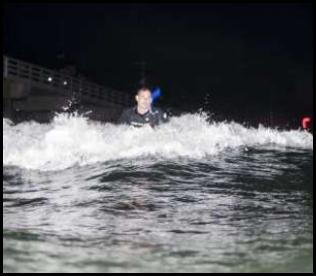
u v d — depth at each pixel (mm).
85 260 5906
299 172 11148
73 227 7234
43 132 13875
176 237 6805
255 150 13336
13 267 5664
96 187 9656
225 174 10766
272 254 6184
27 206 8398
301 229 7219
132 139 12422
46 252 6148
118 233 6945
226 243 6582
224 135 14078
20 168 11297
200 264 5844
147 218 7719
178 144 12484
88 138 12570
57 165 11422
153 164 11203
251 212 8102
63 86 37812
